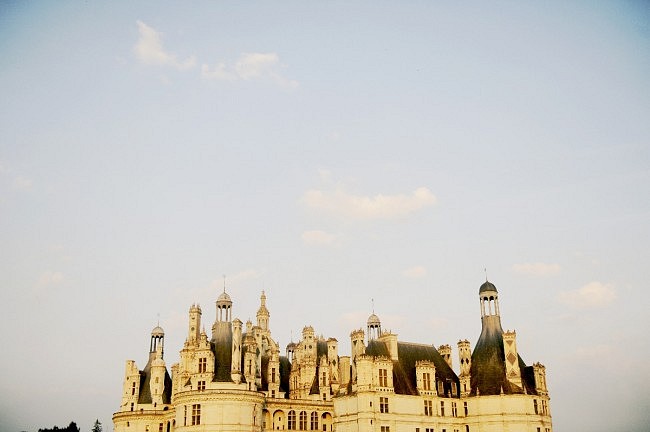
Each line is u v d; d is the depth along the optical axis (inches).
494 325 5196.9
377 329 5310.0
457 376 5295.3
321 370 5531.5
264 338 5851.4
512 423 4753.9
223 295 4916.3
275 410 5196.9
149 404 5506.9
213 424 4424.2
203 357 4630.9
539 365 5068.9
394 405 4761.3
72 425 7731.3
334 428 4985.2
